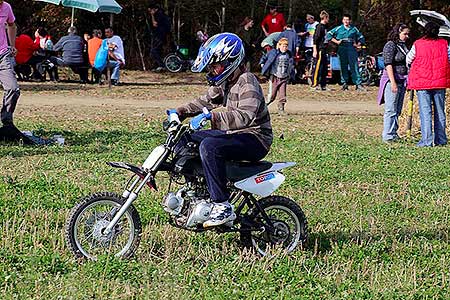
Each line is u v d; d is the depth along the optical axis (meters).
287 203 9.03
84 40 35.66
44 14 40.97
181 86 34.00
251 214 8.84
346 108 27.67
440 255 9.34
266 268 8.38
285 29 30.83
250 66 40.34
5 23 16.16
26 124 20.30
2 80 16.50
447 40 19.80
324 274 8.38
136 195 8.35
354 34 33.22
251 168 8.55
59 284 7.59
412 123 20.70
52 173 13.55
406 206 11.99
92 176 13.36
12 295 7.25
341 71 33.50
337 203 11.93
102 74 33.44
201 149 8.26
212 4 43.59
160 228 9.66
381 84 19.45
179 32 43.16
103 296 7.33
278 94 24.80
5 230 9.33
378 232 10.37
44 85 31.84
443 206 12.13
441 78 18.42
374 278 8.29
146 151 16.53
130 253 8.50
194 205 8.34
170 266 8.33
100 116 23.08
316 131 21.25
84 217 8.36
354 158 16.44
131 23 42.06
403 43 19.02
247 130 8.48
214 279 7.96
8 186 11.82
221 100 8.91
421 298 7.81
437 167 15.73
